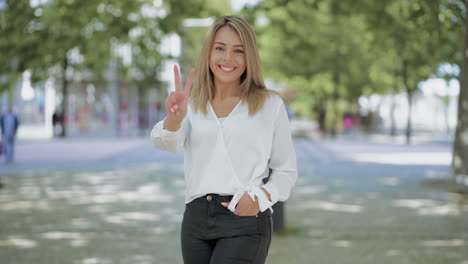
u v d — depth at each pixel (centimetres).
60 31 1172
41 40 1145
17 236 624
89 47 1344
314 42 1503
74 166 1441
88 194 958
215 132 242
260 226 237
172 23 1199
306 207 840
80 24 1191
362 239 620
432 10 1023
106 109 3403
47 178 1184
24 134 3114
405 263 520
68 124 3281
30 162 1539
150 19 1263
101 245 583
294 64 1586
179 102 230
